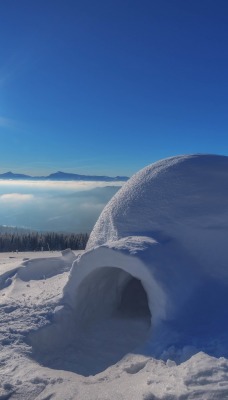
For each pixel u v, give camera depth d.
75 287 6.01
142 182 7.34
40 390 4.21
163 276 5.39
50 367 5.09
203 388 3.71
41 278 8.19
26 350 5.10
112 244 5.84
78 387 4.27
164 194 6.84
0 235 32.75
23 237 31.77
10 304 6.54
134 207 6.88
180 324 5.12
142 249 5.64
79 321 6.08
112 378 4.56
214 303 5.45
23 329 5.48
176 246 6.10
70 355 5.44
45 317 5.81
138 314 6.77
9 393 4.14
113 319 6.54
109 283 6.76
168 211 6.58
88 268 5.89
